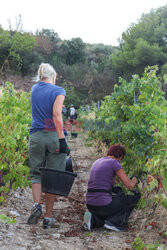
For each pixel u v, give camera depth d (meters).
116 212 3.39
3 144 3.62
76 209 4.06
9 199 4.07
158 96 4.49
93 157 7.78
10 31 38.84
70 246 2.81
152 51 28.48
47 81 3.52
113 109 5.38
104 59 48.25
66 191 3.22
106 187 3.46
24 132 4.11
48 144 3.32
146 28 32.28
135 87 5.10
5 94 3.89
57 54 46.50
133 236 3.19
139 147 4.07
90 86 38.41
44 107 3.34
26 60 37.16
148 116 4.10
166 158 3.28
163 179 3.34
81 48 48.22
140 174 3.83
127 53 31.19
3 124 3.70
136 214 3.64
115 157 3.67
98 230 3.42
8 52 36.47
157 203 3.52
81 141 11.73
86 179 5.80
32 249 2.57
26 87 26.89
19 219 3.39
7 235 2.75
